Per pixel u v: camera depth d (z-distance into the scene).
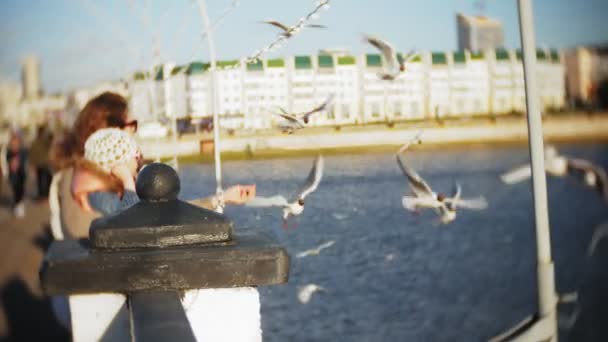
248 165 4.33
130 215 2.31
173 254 2.21
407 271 6.41
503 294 7.48
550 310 3.64
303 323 5.00
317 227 4.62
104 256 2.19
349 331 5.09
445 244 8.45
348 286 5.37
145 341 1.66
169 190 2.38
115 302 2.27
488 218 10.25
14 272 9.52
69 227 4.11
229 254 2.24
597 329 7.36
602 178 5.30
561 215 11.49
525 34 3.62
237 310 2.33
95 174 4.06
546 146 5.37
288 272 2.29
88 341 2.26
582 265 10.26
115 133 4.07
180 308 1.98
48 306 7.62
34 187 21.83
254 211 4.14
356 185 4.57
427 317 6.20
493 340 3.63
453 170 7.39
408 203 4.40
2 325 6.95
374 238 5.39
